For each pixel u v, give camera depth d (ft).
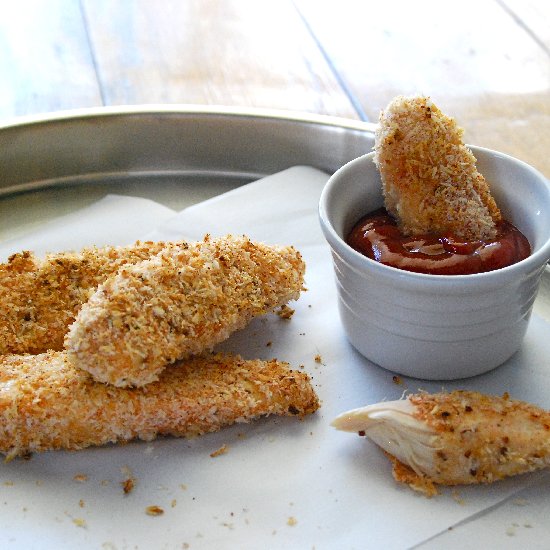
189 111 1.52
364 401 1.18
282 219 1.41
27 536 1.05
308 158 1.52
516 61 1.86
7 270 1.22
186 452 1.13
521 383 1.19
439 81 1.80
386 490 1.09
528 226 1.20
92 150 1.51
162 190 1.49
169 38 1.97
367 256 1.18
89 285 1.23
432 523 1.06
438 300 1.12
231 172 1.53
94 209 1.42
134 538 1.05
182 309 1.15
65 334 1.20
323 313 1.29
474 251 1.15
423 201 1.18
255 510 1.07
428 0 2.15
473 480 1.09
